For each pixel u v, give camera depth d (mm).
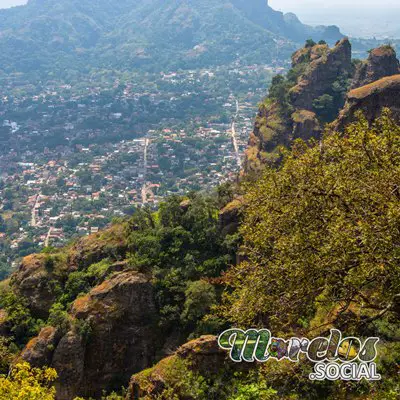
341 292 19547
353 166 19797
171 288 35625
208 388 27797
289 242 19734
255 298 21250
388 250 17188
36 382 22438
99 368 34656
